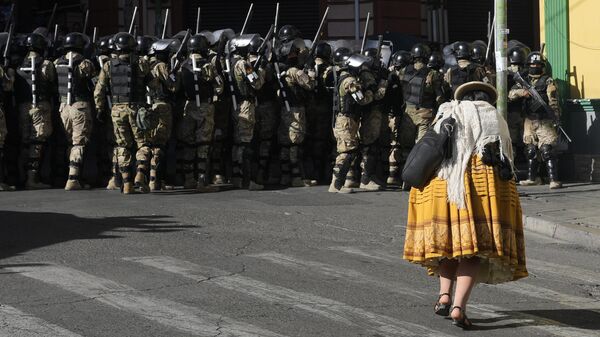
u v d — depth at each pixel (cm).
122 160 1659
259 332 776
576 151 1922
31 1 2934
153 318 812
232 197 1639
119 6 3070
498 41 1570
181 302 872
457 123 798
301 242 1221
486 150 789
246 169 1758
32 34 1709
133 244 1167
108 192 1684
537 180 1850
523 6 3197
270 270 1027
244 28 1870
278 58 1773
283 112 1789
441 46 2983
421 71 1748
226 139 1827
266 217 1423
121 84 1630
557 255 1201
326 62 1841
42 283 941
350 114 1686
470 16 3206
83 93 1694
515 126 1900
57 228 1282
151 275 986
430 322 820
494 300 914
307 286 950
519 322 827
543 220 1380
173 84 1666
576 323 831
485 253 777
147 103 1653
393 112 1800
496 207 783
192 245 1173
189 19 3125
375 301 892
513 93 1798
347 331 785
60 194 1650
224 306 860
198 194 1675
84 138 1702
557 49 1967
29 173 1734
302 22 3120
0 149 1684
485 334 787
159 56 1677
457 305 792
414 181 797
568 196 1662
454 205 783
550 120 1778
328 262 1083
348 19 3106
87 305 854
